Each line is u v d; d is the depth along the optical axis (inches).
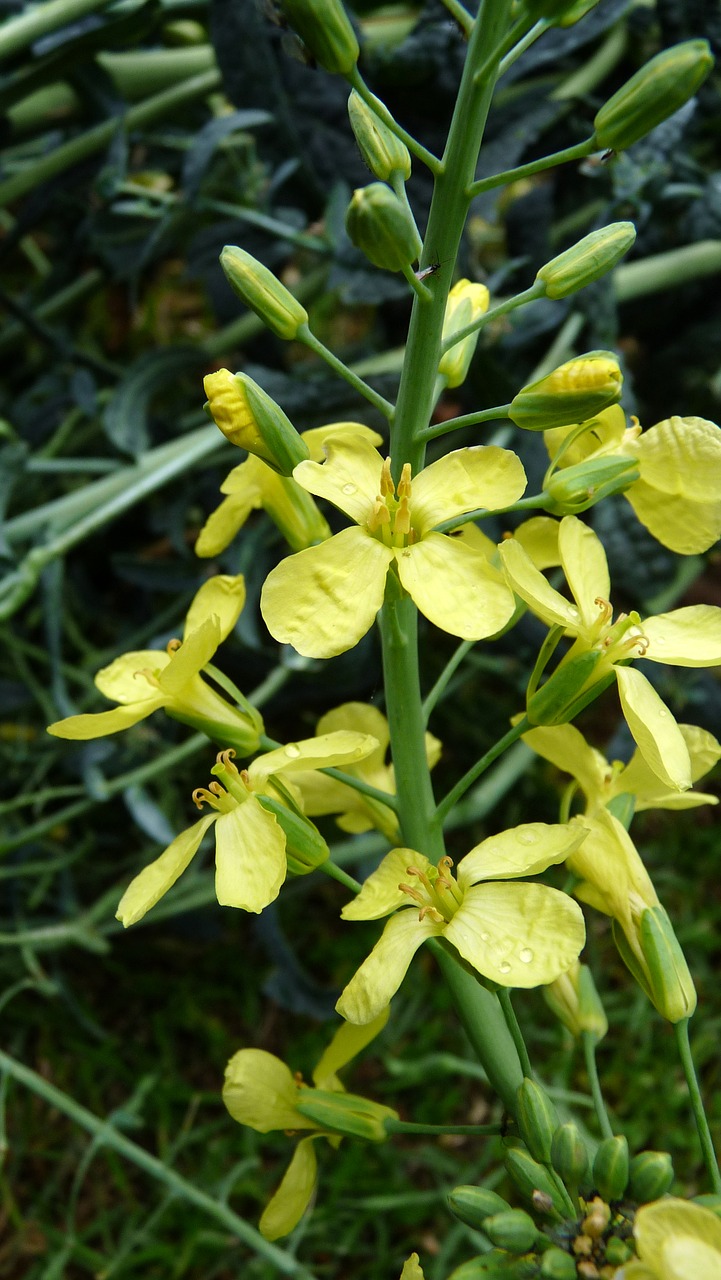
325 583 6.7
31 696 12.6
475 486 6.9
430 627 12.8
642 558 12.3
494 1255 6.9
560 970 6.5
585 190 13.5
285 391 12.0
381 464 7.1
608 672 7.1
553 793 13.5
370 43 12.0
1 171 14.3
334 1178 11.4
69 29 12.0
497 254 17.0
